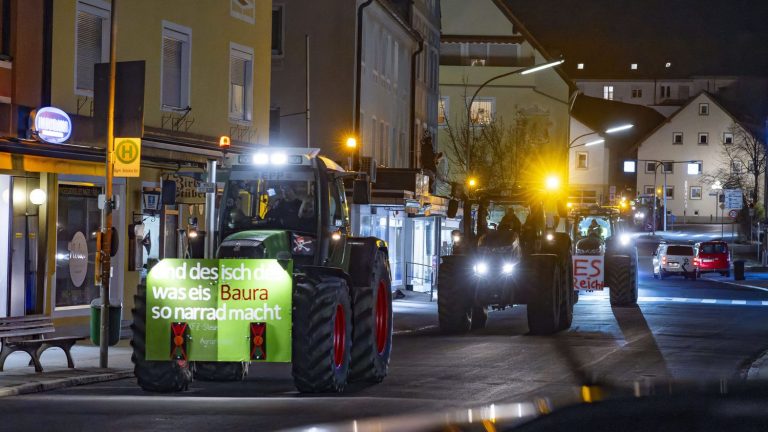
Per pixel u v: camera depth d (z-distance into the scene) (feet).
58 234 84.94
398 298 140.26
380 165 164.25
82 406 47.03
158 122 96.73
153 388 52.85
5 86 78.74
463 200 93.04
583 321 102.47
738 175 388.98
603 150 388.78
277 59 148.36
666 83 521.65
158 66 97.04
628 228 129.59
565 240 94.17
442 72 282.77
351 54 148.05
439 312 89.51
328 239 55.72
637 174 446.60
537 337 84.99
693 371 62.13
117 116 68.33
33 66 81.41
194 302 51.52
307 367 51.16
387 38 167.73
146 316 52.03
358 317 56.24
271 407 46.34
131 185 92.63
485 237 89.35
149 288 51.90
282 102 148.56
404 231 159.12
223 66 106.83
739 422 20.22
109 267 63.87
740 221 342.64
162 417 43.24
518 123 261.44
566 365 64.95
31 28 81.25
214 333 51.37
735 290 172.96
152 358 51.85
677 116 444.96
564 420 20.81
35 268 82.69
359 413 44.11
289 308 51.08
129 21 93.09
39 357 63.26
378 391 53.57
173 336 51.52
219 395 52.03
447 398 50.06
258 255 52.03
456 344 78.95
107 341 63.41
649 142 446.60
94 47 88.94
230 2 107.86
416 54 186.29
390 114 170.60
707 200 444.96
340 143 147.95
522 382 56.65
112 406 46.96
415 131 190.29
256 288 51.13
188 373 54.13
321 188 55.62
